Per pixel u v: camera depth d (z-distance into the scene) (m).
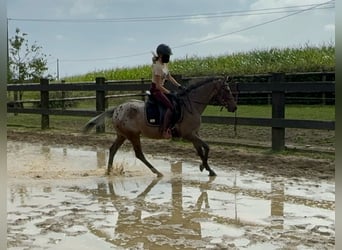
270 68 21.05
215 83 8.15
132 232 5.02
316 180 7.52
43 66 26.89
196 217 5.58
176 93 8.13
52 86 14.82
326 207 5.96
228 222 5.36
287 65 20.92
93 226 5.24
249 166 8.72
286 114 14.05
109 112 8.45
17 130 15.10
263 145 10.34
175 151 10.59
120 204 6.24
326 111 14.41
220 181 7.60
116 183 7.59
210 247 4.51
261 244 4.57
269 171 8.26
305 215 5.62
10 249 4.46
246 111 15.90
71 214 5.74
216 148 10.56
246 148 10.38
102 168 8.86
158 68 7.83
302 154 9.47
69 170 8.64
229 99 8.24
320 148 9.72
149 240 4.75
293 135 11.84
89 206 6.14
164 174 8.24
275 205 6.08
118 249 4.48
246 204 6.16
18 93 21.17
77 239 4.79
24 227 5.19
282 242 4.63
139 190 7.08
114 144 8.39
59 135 13.63
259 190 6.93
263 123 10.02
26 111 15.52
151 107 7.96
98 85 13.44
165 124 7.89
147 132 8.02
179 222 5.39
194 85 8.17
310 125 9.27
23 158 9.98
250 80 19.42
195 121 8.05
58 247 4.54
